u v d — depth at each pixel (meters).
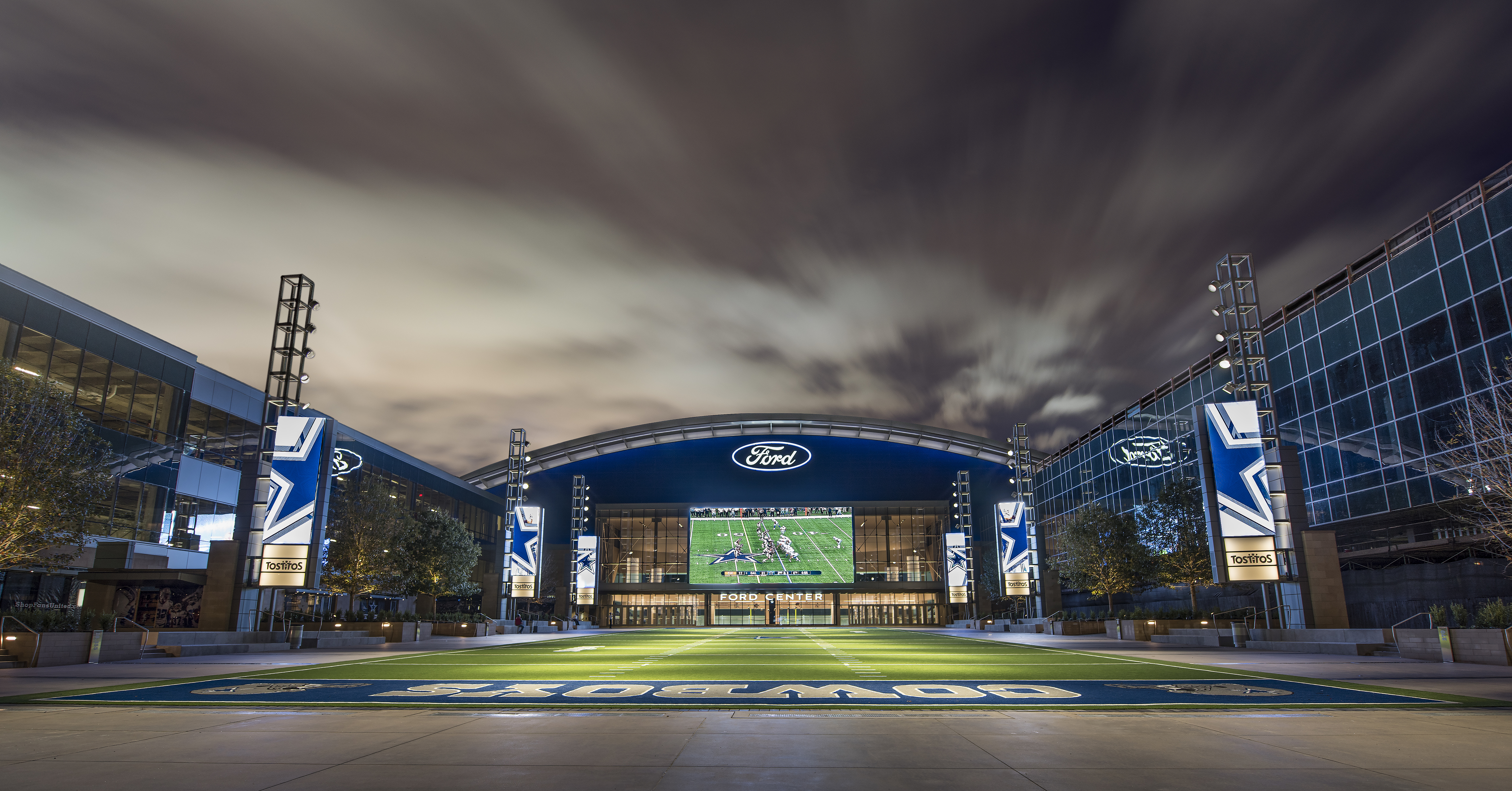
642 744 10.25
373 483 53.00
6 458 25.56
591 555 85.62
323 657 29.62
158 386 50.06
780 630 82.62
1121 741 10.48
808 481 130.25
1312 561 35.03
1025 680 19.58
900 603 107.69
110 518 45.66
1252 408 35.94
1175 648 36.38
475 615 59.41
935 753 9.69
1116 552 51.56
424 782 8.14
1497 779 8.21
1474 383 39.16
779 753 9.64
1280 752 9.67
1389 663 24.72
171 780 8.22
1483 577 37.44
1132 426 74.38
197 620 38.91
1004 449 127.44
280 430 37.53
